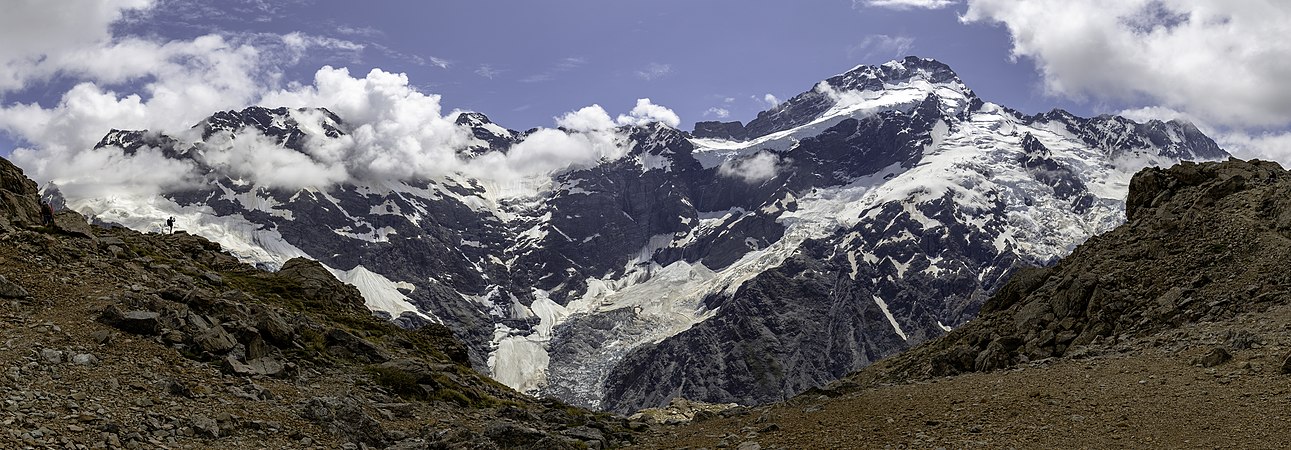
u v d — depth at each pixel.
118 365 32.75
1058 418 29.64
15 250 43.12
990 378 38.91
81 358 32.09
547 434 31.89
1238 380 32.97
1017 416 30.28
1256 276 50.72
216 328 38.41
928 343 65.06
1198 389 32.34
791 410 35.41
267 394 33.88
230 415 29.80
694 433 34.16
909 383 40.84
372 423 32.41
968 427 29.28
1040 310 56.06
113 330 36.00
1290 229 55.31
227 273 64.31
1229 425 27.44
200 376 34.12
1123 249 59.72
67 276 41.84
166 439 27.11
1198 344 41.09
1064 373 38.28
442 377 45.25
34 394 27.69
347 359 44.34
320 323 51.62
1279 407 28.72
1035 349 52.34
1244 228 56.44
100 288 41.28
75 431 25.66
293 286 63.75
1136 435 27.16
